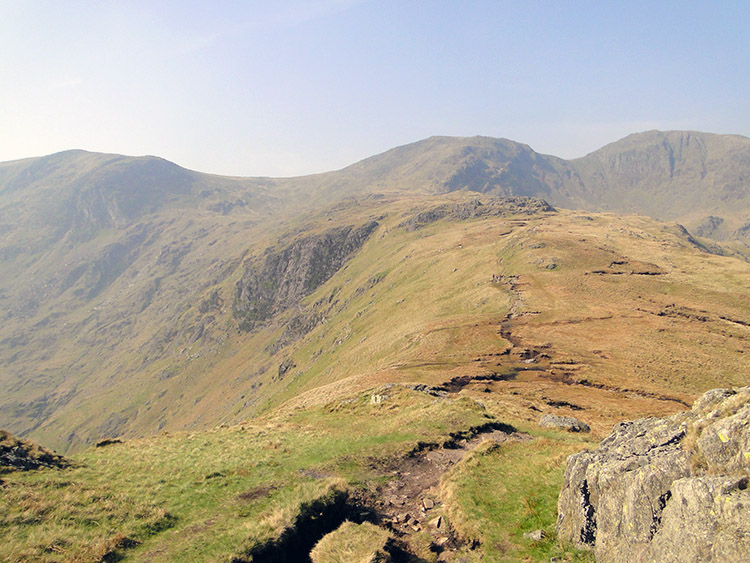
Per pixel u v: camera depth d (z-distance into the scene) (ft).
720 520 31.04
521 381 228.43
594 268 440.45
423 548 51.88
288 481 68.59
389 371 254.68
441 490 65.21
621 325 307.99
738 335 287.28
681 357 254.06
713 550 30.50
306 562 51.72
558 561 42.04
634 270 426.92
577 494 45.11
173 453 85.56
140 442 97.04
